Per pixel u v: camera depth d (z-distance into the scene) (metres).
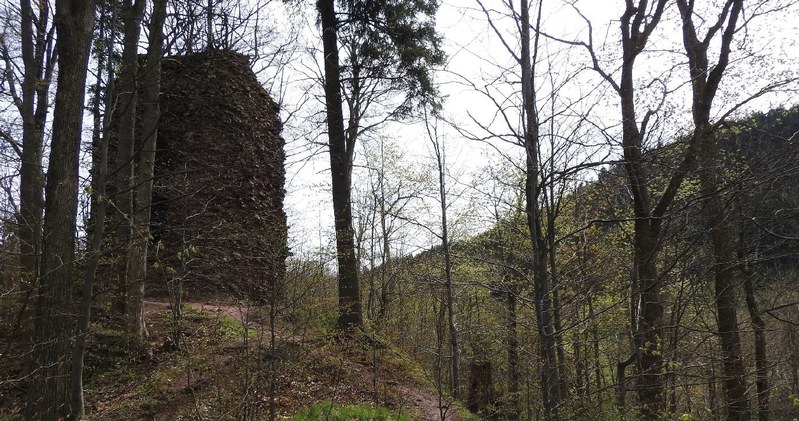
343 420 7.79
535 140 5.38
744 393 8.46
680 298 8.62
